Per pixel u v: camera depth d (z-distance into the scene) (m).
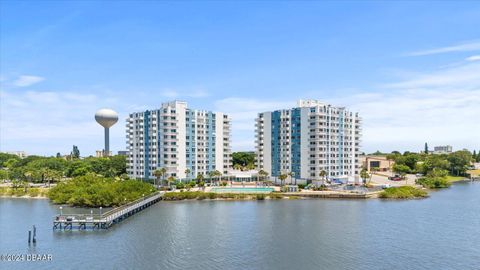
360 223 111.94
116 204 143.62
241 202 157.12
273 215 125.25
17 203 155.88
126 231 102.25
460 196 175.25
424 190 189.12
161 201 159.62
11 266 74.94
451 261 77.50
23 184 197.88
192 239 93.94
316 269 73.06
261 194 167.50
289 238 94.75
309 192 175.00
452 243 90.38
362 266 74.62
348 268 73.56
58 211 134.62
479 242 91.19
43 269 73.25
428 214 126.44
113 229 104.69
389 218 119.56
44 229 105.00
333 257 79.94
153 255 81.25
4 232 101.94
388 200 161.38
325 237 95.69
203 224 111.12
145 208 140.75
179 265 75.19
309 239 93.94
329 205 147.38
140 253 82.62
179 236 96.75
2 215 126.88
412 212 130.50
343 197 166.62
